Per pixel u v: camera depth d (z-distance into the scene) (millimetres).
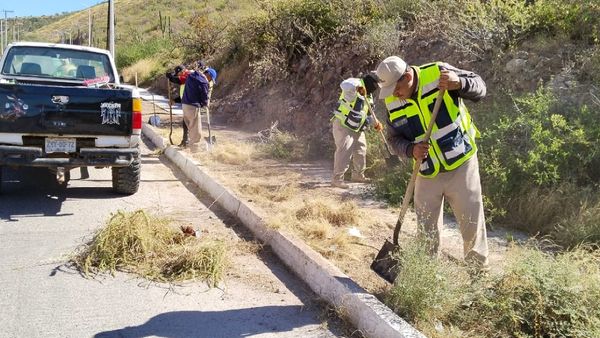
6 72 8820
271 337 4203
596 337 3826
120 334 4188
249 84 16922
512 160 6941
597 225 5852
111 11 20703
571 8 8906
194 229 6352
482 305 4285
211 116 17094
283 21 15852
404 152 4410
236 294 4957
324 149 10969
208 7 44125
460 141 4406
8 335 4098
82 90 7473
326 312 4602
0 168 7891
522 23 9172
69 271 5316
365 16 13266
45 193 8242
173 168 10336
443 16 10922
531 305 4129
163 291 4969
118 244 5520
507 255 5039
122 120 7684
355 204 7391
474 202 4512
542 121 7242
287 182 8758
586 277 4270
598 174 6766
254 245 6059
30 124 7328
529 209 6461
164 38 34969
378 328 4086
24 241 6121
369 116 8461
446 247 5934
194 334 4219
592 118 7082
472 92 4199
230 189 7812
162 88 25047
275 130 12602
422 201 4617
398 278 4379
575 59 8258
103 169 10086
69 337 4113
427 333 4062
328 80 13172
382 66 4270
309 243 5809
